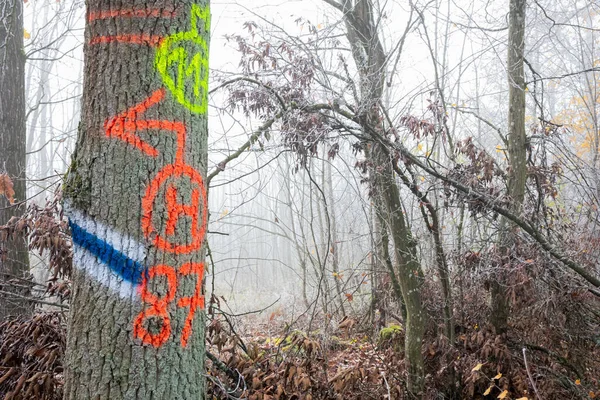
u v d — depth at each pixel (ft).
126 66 5.82
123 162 5.69
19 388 8.46
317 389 11.61
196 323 6.18
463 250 14.62
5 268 13.65
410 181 13.23
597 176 17.10
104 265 5.63
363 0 14.28
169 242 5.79
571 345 14.42
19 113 15.92
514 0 14.74
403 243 13.73
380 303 17.61
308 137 12.34
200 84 6.40
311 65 12.66
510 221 13.89
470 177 13.69
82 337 5.65
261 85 11.50
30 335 9.38
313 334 16.33
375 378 12.34
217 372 10.63
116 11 5.85
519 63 14.73
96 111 5.83
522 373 13.43
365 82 12.87
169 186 5.84
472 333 14.26
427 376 14.08
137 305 5.59
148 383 5.57
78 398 5.57
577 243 15.23
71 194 5.80
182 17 6.11
